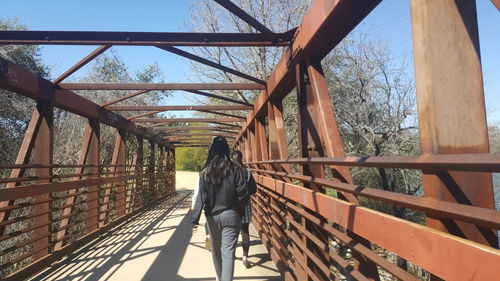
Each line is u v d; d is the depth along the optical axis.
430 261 1.55
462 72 1.74
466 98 1.73
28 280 5.38
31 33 4.83
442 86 1.72
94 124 8.66
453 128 1.71
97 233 8.34
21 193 5.13
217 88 7.27
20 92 5.60
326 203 3.01
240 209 4.13
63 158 11.38
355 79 11.15
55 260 6.19
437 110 1.71
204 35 5.00
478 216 1.28
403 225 1.77
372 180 11.15
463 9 1.77
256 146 9.09
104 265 6.13
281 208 5.48
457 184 1.70
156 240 8.07
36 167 5.57
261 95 7.57
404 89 10.26
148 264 6.16
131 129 11.70
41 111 6.17
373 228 2.10
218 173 4.03
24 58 13.06
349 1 2.88
